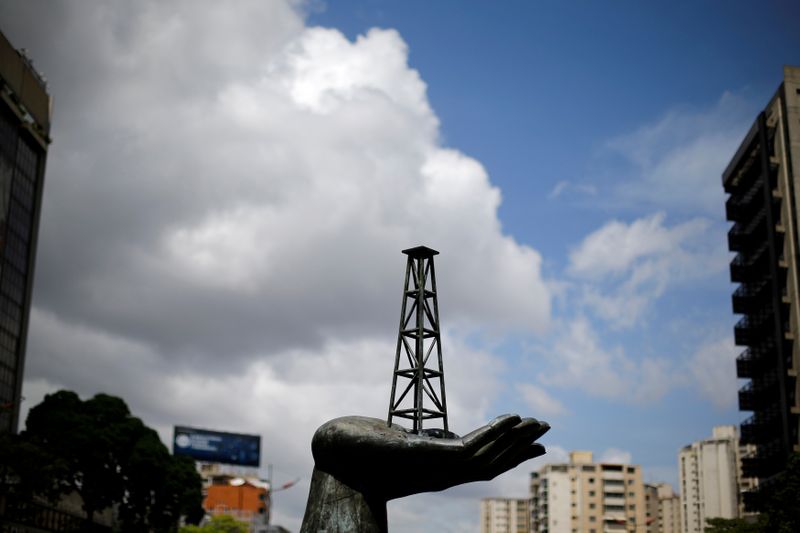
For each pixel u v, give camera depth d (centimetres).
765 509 5409
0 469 5562
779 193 7331
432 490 1278
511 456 1253
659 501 16800
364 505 1257
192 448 12050
